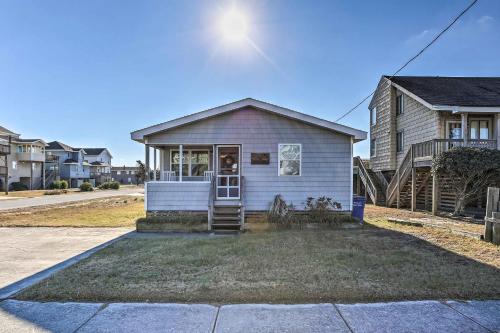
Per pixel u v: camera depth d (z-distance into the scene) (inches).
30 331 125.3
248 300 154.1
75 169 2175.2
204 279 182.7
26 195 1222.3
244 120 423.2
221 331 124.9
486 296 158.6
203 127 423.8
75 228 400.8
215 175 424.8
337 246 270.7
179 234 346.6
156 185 417.4
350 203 414.9
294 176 418.6
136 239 314.0
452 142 521.7
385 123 804.6
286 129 421.4
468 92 641.0
